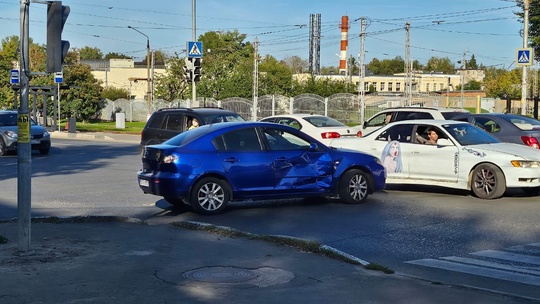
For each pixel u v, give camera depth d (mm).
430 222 10336
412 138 13828
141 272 7078
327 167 11828
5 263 7410
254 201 12578
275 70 77250
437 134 13594
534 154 12734
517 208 11656
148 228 9828
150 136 19078
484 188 12805
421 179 13547
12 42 69938
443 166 13227
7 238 8930
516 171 12453
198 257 7840
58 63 7719
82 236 9125
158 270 7180
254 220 10633
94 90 58438
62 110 56312
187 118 18391
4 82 56281
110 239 8922
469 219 10578
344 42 81062
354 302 6000
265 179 11320
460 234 9406
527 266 7555
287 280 6801
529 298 6152
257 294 6254
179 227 9859
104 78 105500
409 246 8648
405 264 7684
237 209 11703
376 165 12352
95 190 14398
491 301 6035
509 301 6035
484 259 7906
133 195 13648
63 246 8422
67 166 19672
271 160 11359
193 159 10898
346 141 14688
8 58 62406
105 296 6121
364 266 7379
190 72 28719
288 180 11492
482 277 7082
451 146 13195
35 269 7152
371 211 11414
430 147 13414
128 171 18234
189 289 6406
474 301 6031
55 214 11359
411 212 11289
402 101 57125
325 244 8766
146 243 8664
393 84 111500
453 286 6586
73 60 58000
